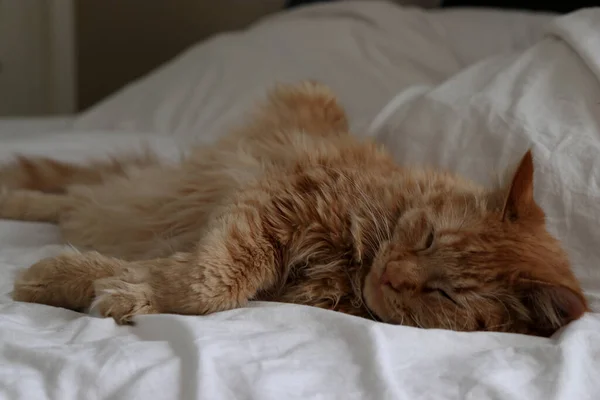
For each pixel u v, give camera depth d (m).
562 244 1.41
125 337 1.05
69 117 3.24
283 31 2.91
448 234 1.28
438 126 1.68
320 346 1.03
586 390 0.98
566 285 1.15
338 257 1.38
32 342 1.02
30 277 1.29
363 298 1.34
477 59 2.62
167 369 0.93
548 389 0.96
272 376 0.92
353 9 2.95
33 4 3.82
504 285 1.24
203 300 1.20
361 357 0.99
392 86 2.54
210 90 2.74
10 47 3.80
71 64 3.94
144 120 2.74
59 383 0.90
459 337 1.10
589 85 1.61
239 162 1.62
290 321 1.12
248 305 1.26
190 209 1.59
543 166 1.47
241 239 1.26
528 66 1.74
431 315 1.26
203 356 0.94
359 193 1.40
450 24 2.79
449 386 0.95
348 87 2.59
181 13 4.08
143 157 2.09
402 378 0.97
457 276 1.25
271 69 2.72
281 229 1.33
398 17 2.86
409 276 1.26
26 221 1.86
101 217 1.70
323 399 0.90
